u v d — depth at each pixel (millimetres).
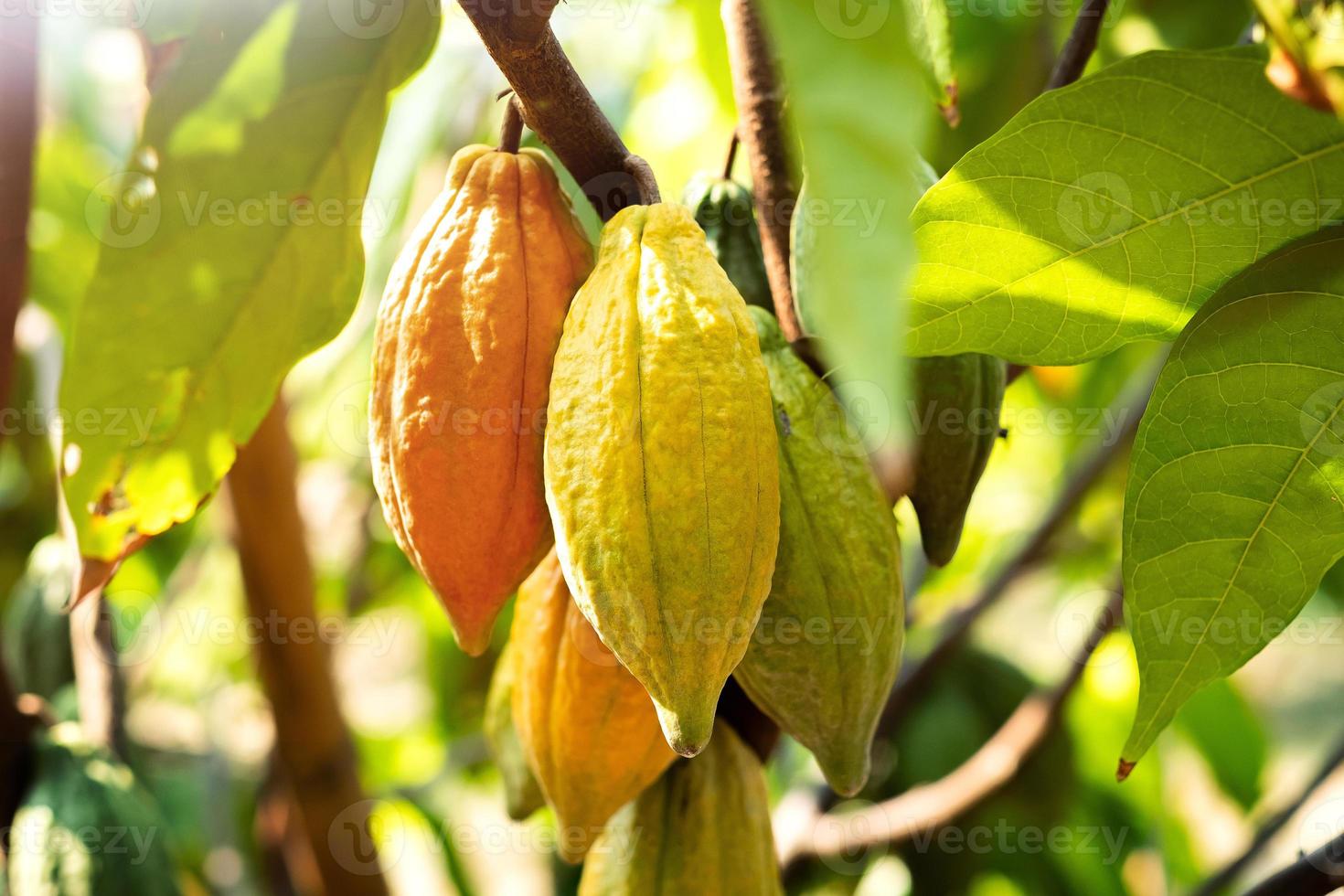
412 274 704
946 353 740
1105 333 737
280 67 707
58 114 1564
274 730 1092
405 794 1508
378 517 1607
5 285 880
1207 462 719
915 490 776
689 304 664
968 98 1126
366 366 1371
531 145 910
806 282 729
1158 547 728
